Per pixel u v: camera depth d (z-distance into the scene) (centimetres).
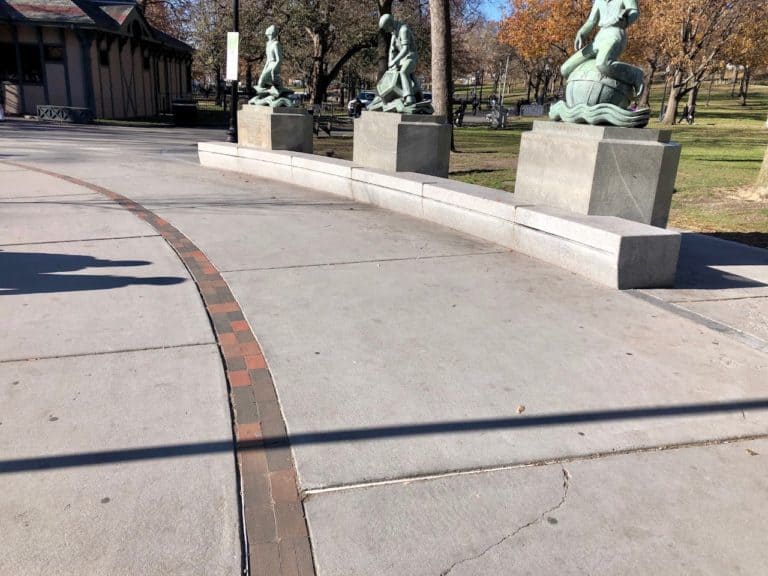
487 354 400
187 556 229
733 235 784
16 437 298
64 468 276
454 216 727
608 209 594
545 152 642
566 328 444
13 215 747
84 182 996
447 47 1506
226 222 743
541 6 4303
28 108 2545
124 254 601
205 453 290
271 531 243
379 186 846
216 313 459
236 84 1577
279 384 356
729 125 3822
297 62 3384
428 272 567
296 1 2738
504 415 328
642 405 342
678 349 413
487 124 3584
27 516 246
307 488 268
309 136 1141
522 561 231
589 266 551
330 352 399
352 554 233
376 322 449
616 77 607
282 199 893
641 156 582
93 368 368
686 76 4081
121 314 452
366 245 655
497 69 7831
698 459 295
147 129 2380
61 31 2475
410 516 253
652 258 529
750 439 313
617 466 288
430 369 378
